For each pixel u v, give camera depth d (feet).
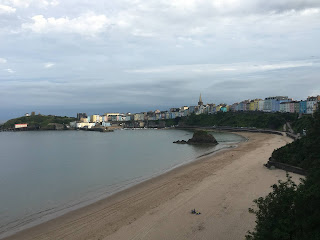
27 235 69.87
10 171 169.07
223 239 60.18
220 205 81.25
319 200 40.45
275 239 41.88
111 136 552.41
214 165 151.84
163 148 285.02
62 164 191.62
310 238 37.06
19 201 101.50
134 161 196.13
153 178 131.75
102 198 100.83
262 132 445.78
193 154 223.51
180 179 122.11
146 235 64.85
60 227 73.97
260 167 133.49
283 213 45.39
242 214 72.90
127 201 94.12
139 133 652.48
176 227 68.03
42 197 106.11
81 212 85.66
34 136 598.75
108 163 189.78
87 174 150.41
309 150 103.91
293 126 414.21
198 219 71.97
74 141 430.61
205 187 102.83
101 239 64.49
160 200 91.56
